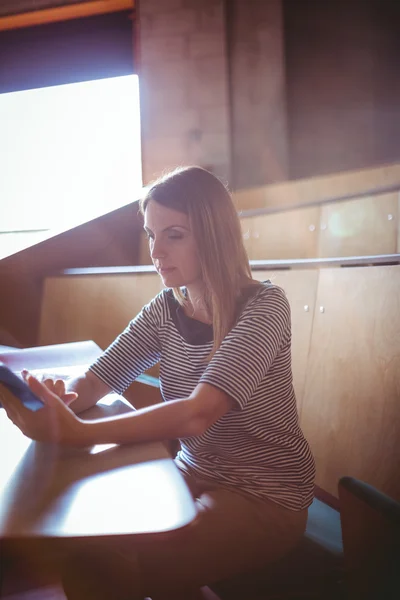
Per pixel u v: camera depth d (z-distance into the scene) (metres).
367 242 2.28
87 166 3.77
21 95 3.78
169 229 1.19
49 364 1.66
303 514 1.19
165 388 1.32
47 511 0.74
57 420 0.97
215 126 3.50
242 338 1.12
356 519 1.05
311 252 2.57
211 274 1.19
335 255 2.43
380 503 0.99
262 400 1.18
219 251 1.19
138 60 3.62
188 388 1.27
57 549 0.68
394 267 1.58
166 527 0.69
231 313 1.19
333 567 1.21
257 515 1.14
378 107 3.41
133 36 3.67
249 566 1.13
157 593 1.06
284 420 1.21
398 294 1.54
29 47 3.80
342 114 3.45
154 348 1.37
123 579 1.01
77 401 1.26
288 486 1.19
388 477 1.45
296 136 3.50
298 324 1.93
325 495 1.65
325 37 3.43
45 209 3.84
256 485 1.18
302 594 1.20
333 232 2.45
